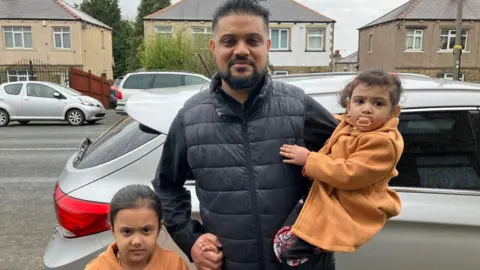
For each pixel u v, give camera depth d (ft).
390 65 104.94
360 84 5.28
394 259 7.00
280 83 5.63
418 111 7.49
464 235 7.00
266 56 5.17
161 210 5.78
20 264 11.81
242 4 4.99
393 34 102.73
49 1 102.99
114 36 176.24
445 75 102.22
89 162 7.87
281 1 103.04
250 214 5.04
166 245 7.02
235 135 5.13
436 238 6.99
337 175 4.88
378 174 4.88
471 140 7.52
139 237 5.52
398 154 4.98
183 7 103.24
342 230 4.89
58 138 35.86
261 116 5.18
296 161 5.08
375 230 5.00
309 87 8.14
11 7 99.19
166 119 7.47
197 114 5.35
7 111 45.32
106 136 8.77
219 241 5.21
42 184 20.35
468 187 7.33
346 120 5.55
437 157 7.44
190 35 84.48
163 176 5.98
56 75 92.22
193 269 6.98
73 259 7.00
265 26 5.13
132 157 7.46
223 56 5.01
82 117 46.32
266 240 5.08
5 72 93.61
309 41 98.94
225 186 5.10
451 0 103.30
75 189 7.36
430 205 7.09
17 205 17.01
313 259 5.19
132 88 46.01
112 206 5.61
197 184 5.45
